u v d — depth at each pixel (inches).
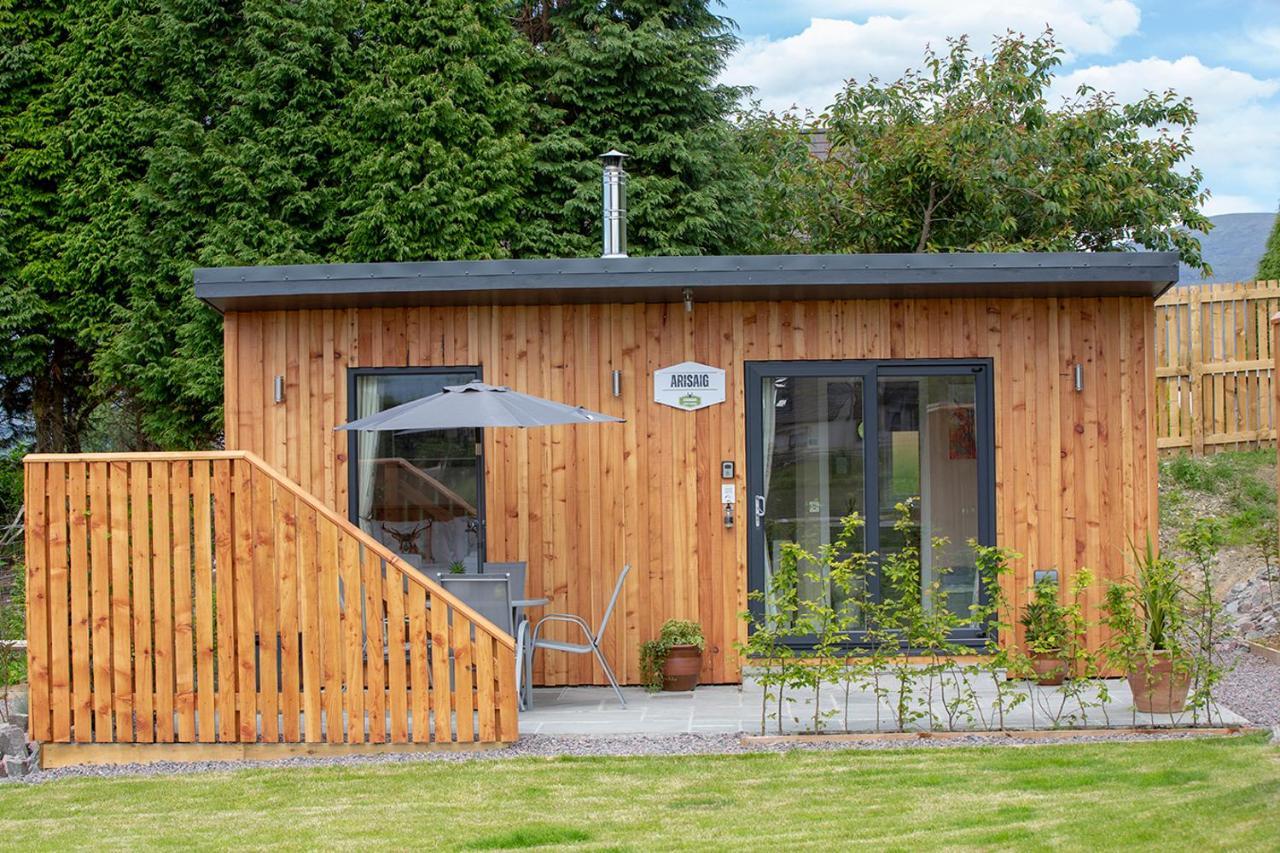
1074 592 331.0
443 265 345.1
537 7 858.1
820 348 370.0
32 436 733.3
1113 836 201.3
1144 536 364.5
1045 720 304.8
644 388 373.7
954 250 709.9
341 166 684.7
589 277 342.3
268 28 690.2
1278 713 307.0
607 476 374.0
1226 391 585.3
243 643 295.3
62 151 679.7
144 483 296.5
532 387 375.2
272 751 295.7
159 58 690.8
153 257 677.3
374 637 294.5
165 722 295.0
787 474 371.9
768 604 369.1
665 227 773.3
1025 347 367.9
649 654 360.2
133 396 713.0
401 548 375.6
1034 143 685.3
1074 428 366.6
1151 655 295.3
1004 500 366.0
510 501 375.2
